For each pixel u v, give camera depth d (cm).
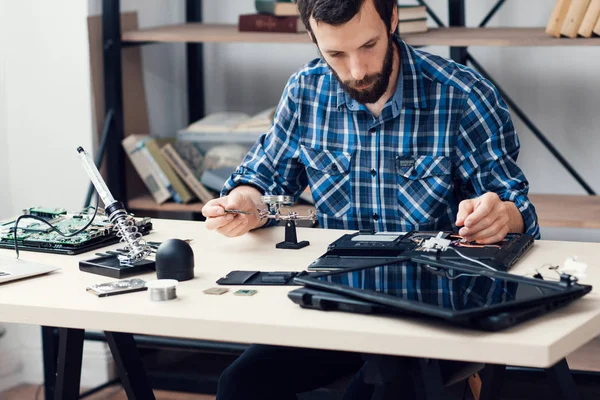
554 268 144
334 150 206
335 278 141
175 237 188
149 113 331
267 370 178
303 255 171
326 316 132
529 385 277
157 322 135
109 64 292
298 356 180
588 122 314
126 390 192
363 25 170
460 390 269
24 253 176
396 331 124
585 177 317
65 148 293
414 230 191
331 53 176
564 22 259
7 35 291
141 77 320
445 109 198
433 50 326
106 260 165
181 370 298
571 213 272
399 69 198
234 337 132
